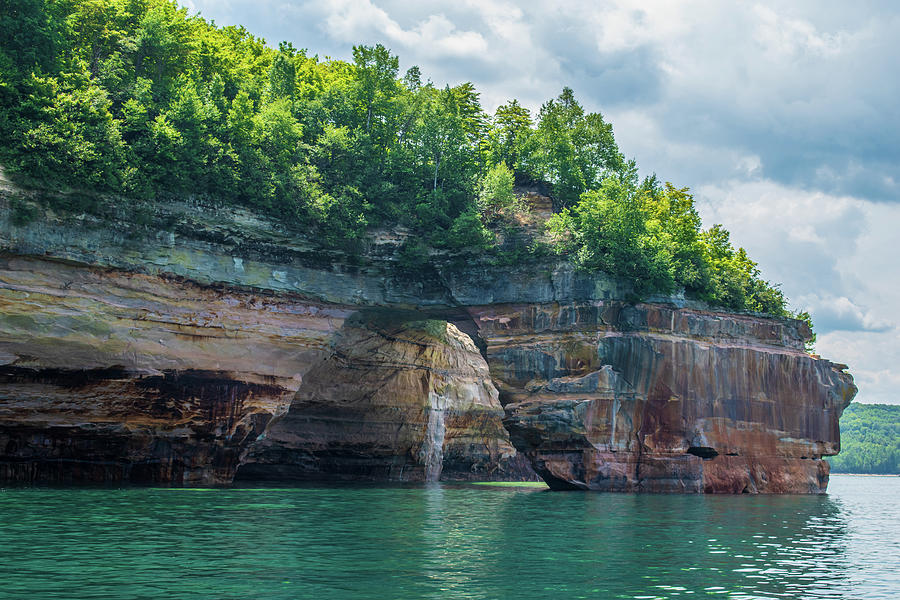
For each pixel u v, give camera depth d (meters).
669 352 60.56
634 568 21.73
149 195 49.97
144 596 16.50
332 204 58.59
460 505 41.12
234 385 53.03
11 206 44.53
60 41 51.47
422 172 66.25
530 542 26.23
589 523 32.94
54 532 24.84
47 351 45.62
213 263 53.34
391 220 62.50
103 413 47.81
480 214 64.06
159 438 49.81
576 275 60.28
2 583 17.33
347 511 34.94
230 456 53.16
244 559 20.95
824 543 29.69
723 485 61.41
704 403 61.97
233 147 55.97
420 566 20.72
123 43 58.19
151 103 54.69
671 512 39.53
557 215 63.62
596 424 58.06
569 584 19.11
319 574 19.25
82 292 47.31
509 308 62.03
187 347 51.38
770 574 21.88
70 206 46.94
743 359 64.75
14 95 47.41
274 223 56.00
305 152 62.88
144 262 50.00
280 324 56.16
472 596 17.41
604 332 59.47
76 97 49.22
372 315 65.06
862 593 19.81
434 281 62.88
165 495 39.59
